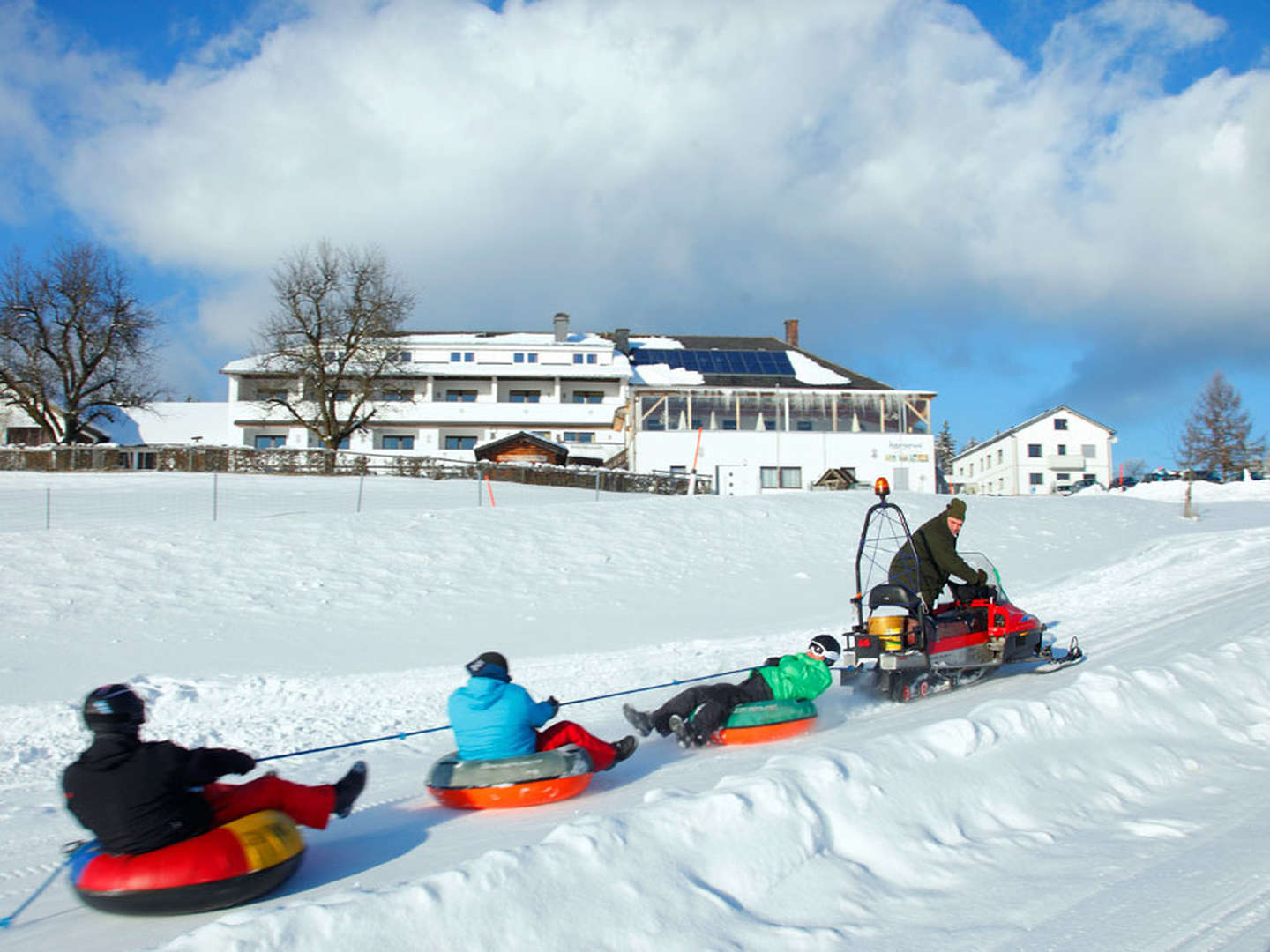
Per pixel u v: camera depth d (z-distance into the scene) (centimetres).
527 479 3666
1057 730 662
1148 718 722
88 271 4669
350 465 3725
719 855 453
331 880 497
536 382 6134
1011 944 396
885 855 483
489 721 637
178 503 2698
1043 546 2312
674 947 388
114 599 1606
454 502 2906
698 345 6856
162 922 454
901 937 403
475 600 1705
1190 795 610
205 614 1553
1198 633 1209
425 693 1120
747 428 5012
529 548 2072
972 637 1002
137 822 451
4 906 500
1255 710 802
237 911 454
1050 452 7781
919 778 551
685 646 1375
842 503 2625
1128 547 2270
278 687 1137
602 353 6128
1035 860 493
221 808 495
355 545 2003
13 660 1263
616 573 1938
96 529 2056
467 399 6122
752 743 778
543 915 391
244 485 3164
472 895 392
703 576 1942
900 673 931
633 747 707
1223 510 3006
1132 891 451
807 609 1678
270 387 5850
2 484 3152
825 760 536
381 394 5253
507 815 612
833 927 411
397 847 552
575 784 636
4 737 925
